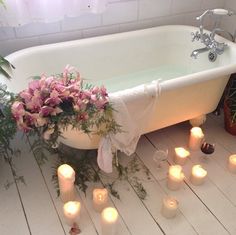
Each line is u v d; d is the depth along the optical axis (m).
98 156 1.56
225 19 2.34
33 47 1.82
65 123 1.34
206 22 2.42
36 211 1.53
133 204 1.57
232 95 2.04
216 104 1.99
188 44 2.20
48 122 1.31
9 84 1.54
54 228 1.46
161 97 1.62
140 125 1.60
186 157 1.80
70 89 1.31
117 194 1.62
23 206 1.55
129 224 1.47
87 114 1.32
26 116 1.28
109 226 1.35
